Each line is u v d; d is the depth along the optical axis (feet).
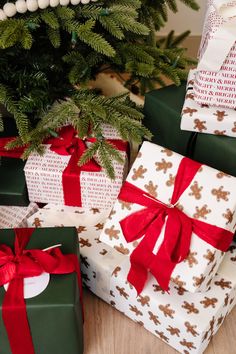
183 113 3.59
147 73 3.72
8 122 4.32
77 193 3.86
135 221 3.28
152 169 3.34
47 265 2.96
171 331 3.34
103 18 3.51
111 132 3.99
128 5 3.71
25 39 3.16
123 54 3.85
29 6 3.31
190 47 6.54
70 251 3.17
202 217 3.11
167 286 3.21
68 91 4.00
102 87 5.64
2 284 2.93
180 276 3.16
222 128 3.56
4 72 3.65
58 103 4.04
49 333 3.02
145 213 3.24
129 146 4.11
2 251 3.03
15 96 3.75
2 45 3.07
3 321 2.89
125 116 3.67
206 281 3.20
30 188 3.90
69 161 3.80
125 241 3.38
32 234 3.29
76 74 3.71
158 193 3.28
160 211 3.19
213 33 3.15
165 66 4.00
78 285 3.12
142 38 4.14
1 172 3.98
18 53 3.67
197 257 3.11
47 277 2.98
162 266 3.22
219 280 3.36
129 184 3.40
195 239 3.13
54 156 3.85
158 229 3.21
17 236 3.26
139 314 3.51
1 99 3.44
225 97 3.51
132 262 3.33
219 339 3.60
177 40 5.02
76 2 3.47
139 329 3.66
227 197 3.08
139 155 3.41
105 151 3.59
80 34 3.40
